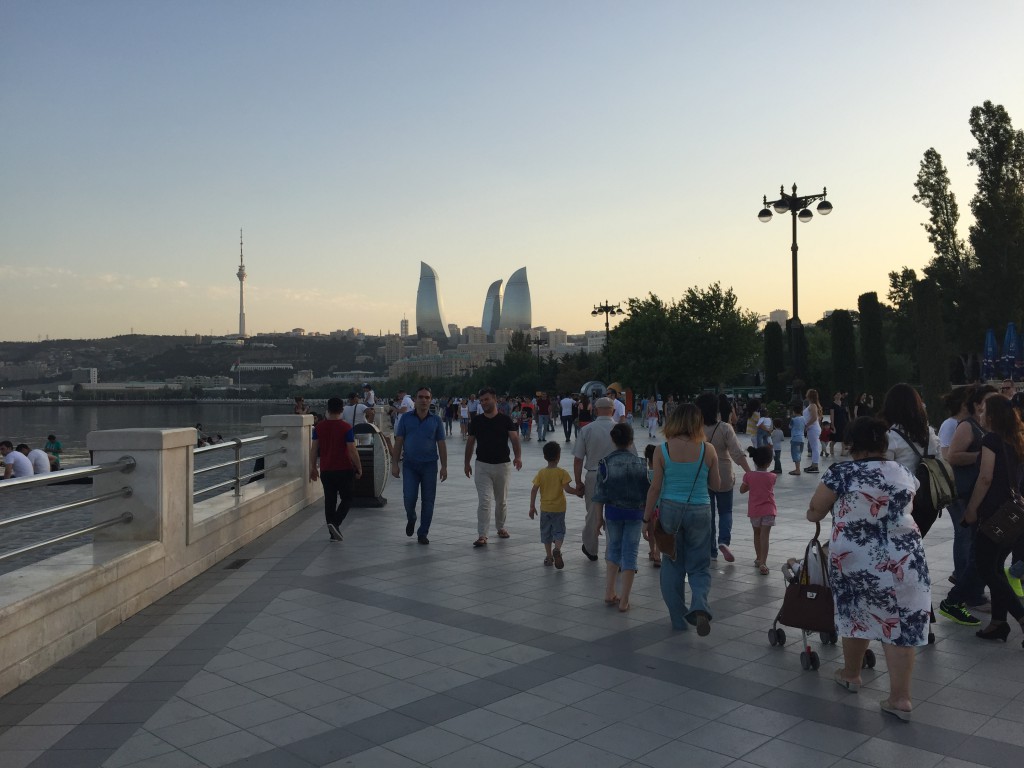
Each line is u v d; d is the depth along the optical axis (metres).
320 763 3.89
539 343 105.38
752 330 58.03
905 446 6.22
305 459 13.91
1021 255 48.81
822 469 19.16
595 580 8.08
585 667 5.34
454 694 4.84
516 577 8.21
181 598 7.30
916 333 39.25
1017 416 5.88
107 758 3.95
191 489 8.14
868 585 4.52
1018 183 49.53
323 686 4.98
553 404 42.66
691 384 58.09
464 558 9.24
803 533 10.80
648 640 5.97
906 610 4.44
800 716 4.48
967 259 52.25
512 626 6.36
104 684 5.04
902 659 4.44
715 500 9.06
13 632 4.98
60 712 4.57
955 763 3.86
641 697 4.78
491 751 4.03
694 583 6.09
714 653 5.66
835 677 5.02
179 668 5.34
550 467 8.83
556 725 4.36
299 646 5.82
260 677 5.16
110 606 6.31
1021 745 4.07
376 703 4.70
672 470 6.28
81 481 19.59
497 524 10.59
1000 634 5.92
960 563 6.69
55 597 5.46
